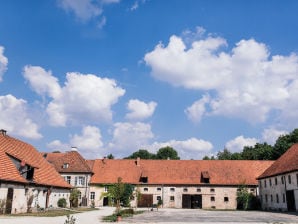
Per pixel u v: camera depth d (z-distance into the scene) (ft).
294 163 159.02
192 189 207.62
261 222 88.28
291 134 252.83
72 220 59.52
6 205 100.22
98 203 206.90
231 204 204.03
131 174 217.15
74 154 216.74
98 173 218.38
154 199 207.31
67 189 166.30
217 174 214.69
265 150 265.75
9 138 132.26
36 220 78.33
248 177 212.02
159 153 348.38
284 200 165.17
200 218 105.09
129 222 84.74
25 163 117.29
